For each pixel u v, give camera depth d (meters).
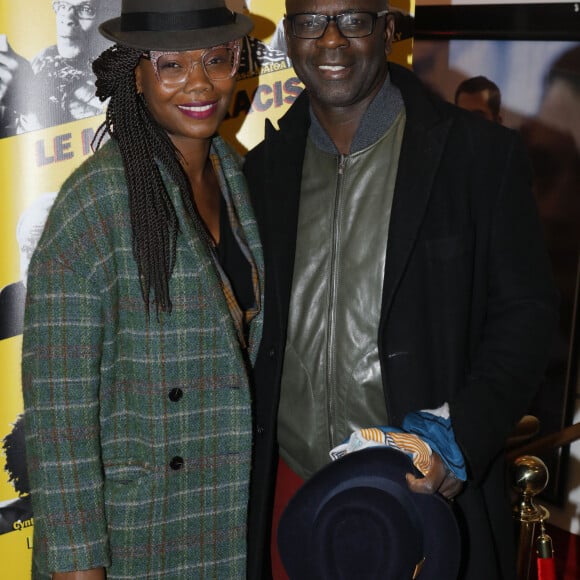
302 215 1.74
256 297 1.72
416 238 1.61
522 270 1.60
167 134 1.61
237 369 1.60
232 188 1.72
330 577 1.54
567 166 2.77
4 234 1.96
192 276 1.56
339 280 1.71
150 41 1.49
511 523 1.74
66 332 1.47
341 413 1.73
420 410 1.62
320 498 1.54
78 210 1.48
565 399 2.87
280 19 2.16
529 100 2.85
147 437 1.57
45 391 1.48
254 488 1.76
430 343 1.64
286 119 1.79
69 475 1.49
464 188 1.63
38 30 1.90
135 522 1.56
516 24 2.84
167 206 1.54
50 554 1.50
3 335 1.98
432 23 3.10
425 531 1.52
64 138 1.96
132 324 1.54
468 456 1.51
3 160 1.93
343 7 1.59
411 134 1.65
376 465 1.51
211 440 1.62
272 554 1.87
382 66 1.68
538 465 1.85
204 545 1.64
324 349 1.72
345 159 1.70
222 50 1.55
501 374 1.57
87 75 1.95
